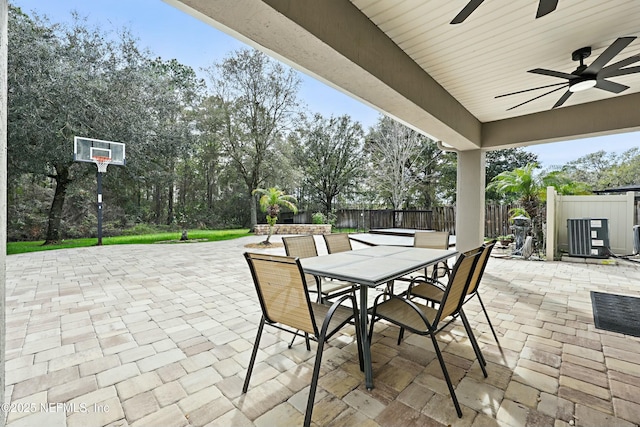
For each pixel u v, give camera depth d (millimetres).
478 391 1844
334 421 1589
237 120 14516
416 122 3789
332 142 17984
